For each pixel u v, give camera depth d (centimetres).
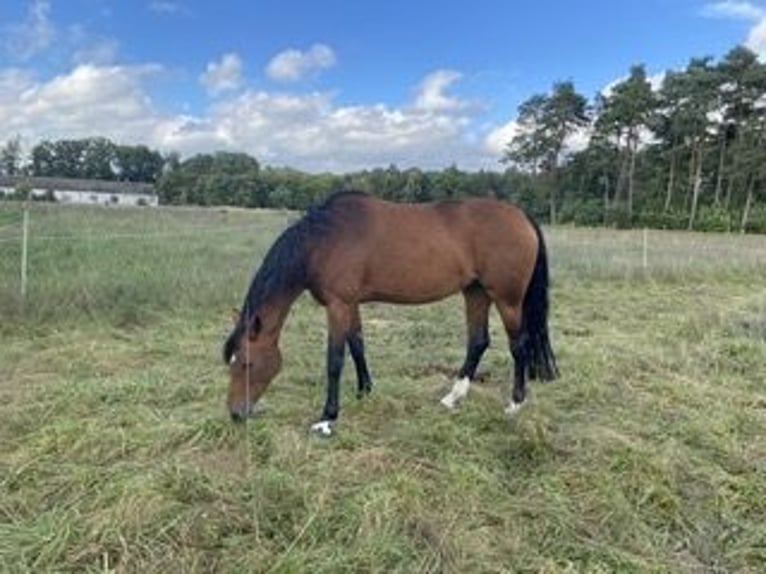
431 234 518
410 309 1003
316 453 453
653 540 368
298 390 584
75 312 822
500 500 399
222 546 349
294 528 359
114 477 404
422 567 332
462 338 816
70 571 324
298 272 495
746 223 4638
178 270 1112
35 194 6178
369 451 445
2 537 343
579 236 2977
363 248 498
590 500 400
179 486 391
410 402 560
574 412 550
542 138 5941
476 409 545
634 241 2705
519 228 546
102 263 1147
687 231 4634
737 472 451
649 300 1173
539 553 351
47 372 630
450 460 440
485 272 539
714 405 571
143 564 328
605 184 5688
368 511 365
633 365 695
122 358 678
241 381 489
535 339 560
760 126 5178
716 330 870
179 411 521
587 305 1102
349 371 643
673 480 427
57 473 416
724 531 378
